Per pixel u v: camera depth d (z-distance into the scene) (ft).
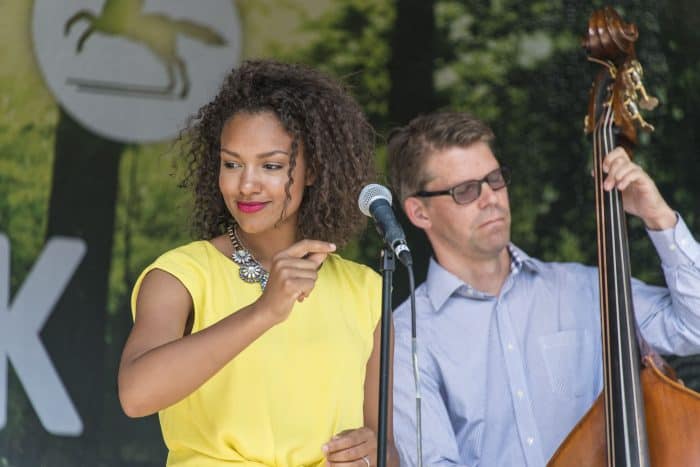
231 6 40.52
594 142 24.20
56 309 38.55
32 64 39.19
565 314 27.02
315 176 18.72
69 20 39.52
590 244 40.70
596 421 21.79
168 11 40.11
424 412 26.07
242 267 18.35
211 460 17.56
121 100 39.65
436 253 27.53
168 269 17.80
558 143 41.01
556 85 41.22
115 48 39.75
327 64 41.01
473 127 27.04
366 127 19.57
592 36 24.62
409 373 26.37
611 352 21.81
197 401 17.65
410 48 41.22
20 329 38.24
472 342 26.63
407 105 41.06
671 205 40.50
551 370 26.55
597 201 23.57
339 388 18.07
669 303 26.27
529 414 26.22
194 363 16.22
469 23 41.42
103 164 39.42
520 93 41.19
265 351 17.79
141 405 16.47
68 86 39.34
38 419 38.06
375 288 19.19
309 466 17.76
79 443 38.17
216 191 19.20
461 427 26.45
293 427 17.72
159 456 38.52
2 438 37.73
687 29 40.88
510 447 26.16
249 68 18.86
